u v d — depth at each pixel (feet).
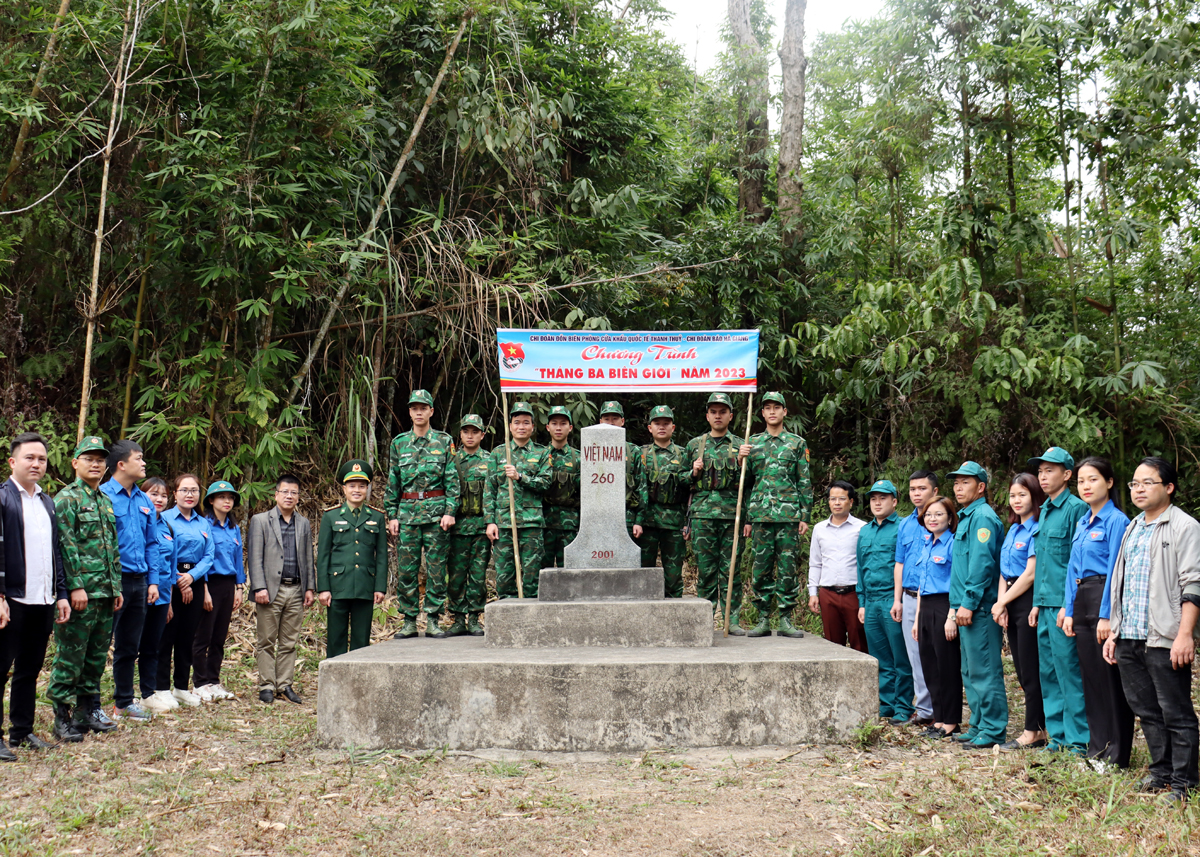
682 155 47.85
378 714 17.62
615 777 15.70
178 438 26.78
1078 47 30.01
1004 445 30.63
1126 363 30.25
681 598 21.66
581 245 37.14
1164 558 14.16
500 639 20.40
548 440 35.09
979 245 30.99
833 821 13.29
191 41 27.14
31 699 16.93
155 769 15.92
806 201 43.96
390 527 24.70
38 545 16.56
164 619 21.06
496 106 32.32
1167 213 31.99
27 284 28.45
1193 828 12.17
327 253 28.63
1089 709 15.97
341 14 26.45
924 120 31.45
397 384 34.96
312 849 12.23
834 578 23.53
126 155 28.37
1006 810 13.65
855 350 31.19
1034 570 17.40
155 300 29.07
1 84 24.14
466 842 12.45
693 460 24.32
